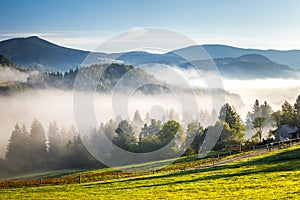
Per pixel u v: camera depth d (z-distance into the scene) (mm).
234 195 31672
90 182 47219
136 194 35375
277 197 29672
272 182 35344
